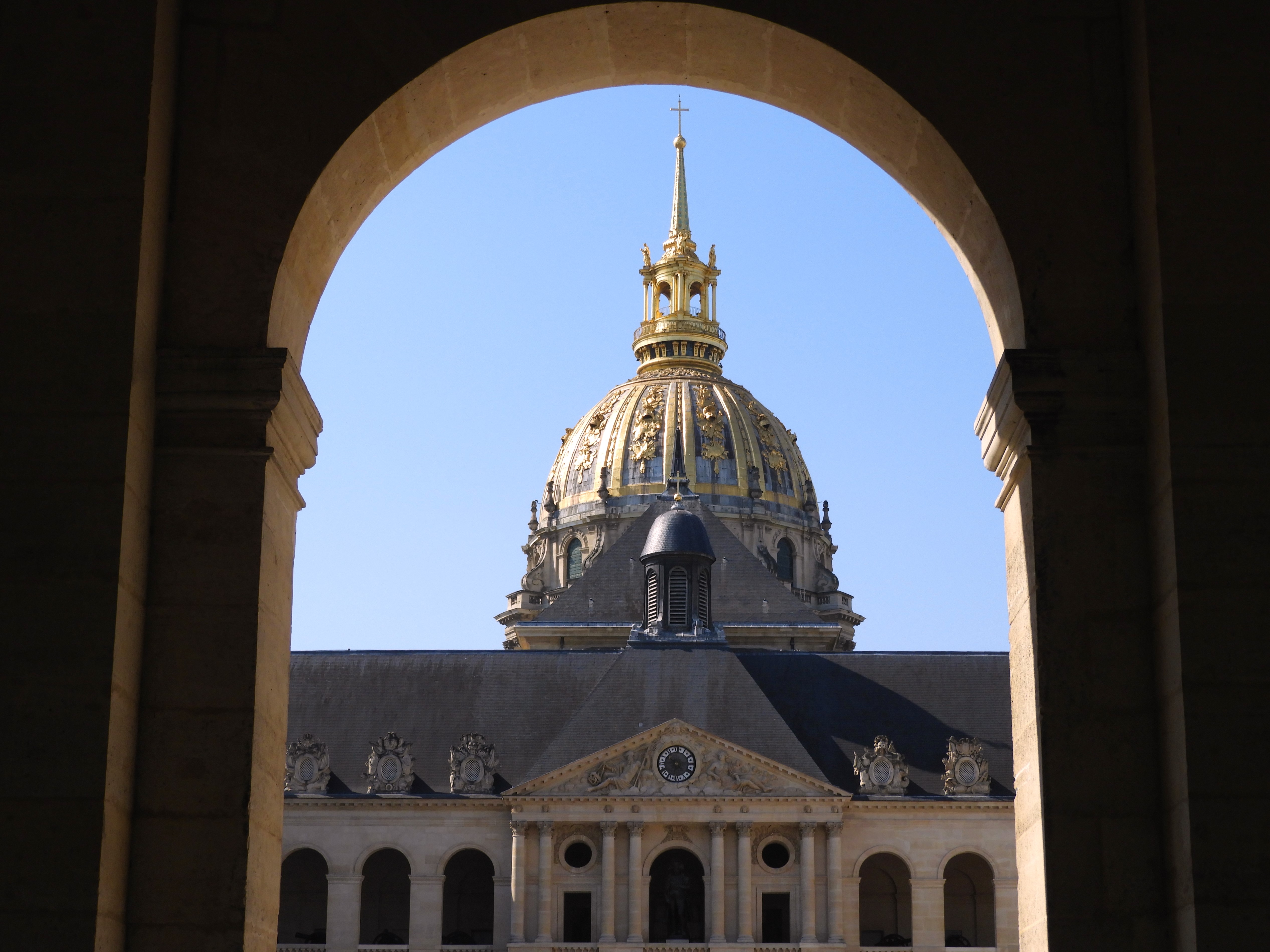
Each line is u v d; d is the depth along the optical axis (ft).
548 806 309.42
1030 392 46.78
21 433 43.45
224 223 47.55
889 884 327.67
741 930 302.45
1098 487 46.44
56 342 43.93
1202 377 44.11
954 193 50.93
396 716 335.26
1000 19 48.83
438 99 51.49
